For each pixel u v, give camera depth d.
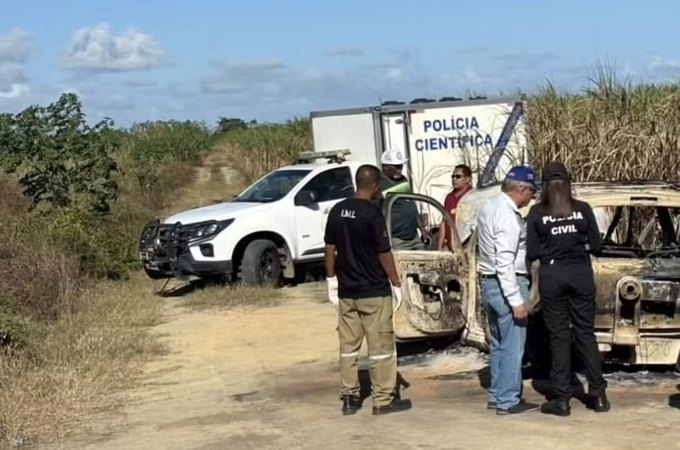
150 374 9.94
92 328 12.05
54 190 19.94
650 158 12.77
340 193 16.33
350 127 17.42
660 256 8.28
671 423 7.17
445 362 9.54
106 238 17.84
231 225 15.11
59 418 8.27
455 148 16.70
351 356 7.97
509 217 7.36
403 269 9.07
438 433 7.27
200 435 7.65
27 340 10.45
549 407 7.55
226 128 77.31
